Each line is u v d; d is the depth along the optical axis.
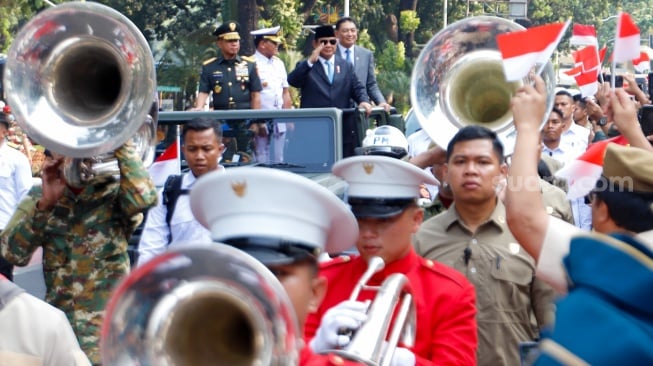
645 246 4.38
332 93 22.95
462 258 10.62
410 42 93.50
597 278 4.30
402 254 8.89
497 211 10.70
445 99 10.70
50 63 11.35
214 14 53.62
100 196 12.18
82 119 11.37
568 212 12.48
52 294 12.37
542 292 10.48
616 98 9.90
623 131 9.77
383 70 85.00
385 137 14.91
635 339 4.12
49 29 11.27
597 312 4.23
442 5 101.38
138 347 5.21
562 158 21.02
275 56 25.31
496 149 10.46
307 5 76.88
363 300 8.76
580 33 13.69
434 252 10.77
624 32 10.10
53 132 11.30
